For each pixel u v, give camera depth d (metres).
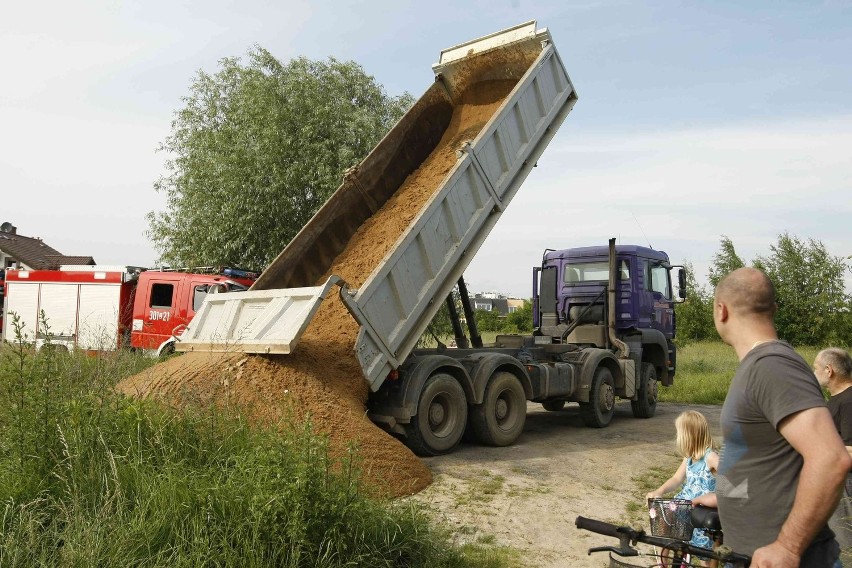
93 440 4.71
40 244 45.22
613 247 11.70
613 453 8.82
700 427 4.36
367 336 7.39
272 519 3.99
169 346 15.01
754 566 2.18
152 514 4.12
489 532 5.63
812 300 27.91
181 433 5.13
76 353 6.49
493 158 8.98
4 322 17.61
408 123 10.38
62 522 4.01
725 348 26.73
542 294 12.88
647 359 12.97
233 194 18.86
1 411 4.81
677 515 3.39
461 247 8.52
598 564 5.05
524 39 10.11
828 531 2.32
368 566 4.21
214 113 21.64
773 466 2.31
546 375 10.05
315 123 19.22
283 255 8.72
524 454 8.58
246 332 7.55
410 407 7.88
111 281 16.75
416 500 6.37
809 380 2.24
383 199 9.93
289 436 4.77
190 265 19.81
